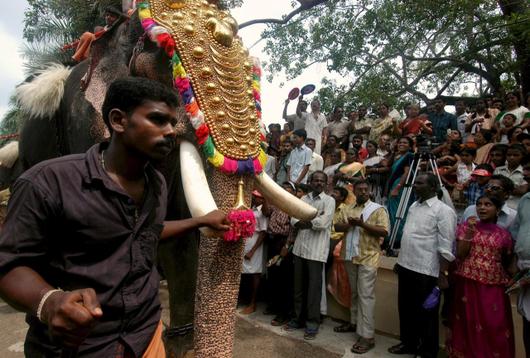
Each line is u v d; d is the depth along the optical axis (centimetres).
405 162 516
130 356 125
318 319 414
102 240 120
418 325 368
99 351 120
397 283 422
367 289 390
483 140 553
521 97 729
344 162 590
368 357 371
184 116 184
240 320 463
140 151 123
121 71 226
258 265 486
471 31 889
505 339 312
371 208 409
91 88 232
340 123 736
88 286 119
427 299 344
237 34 210
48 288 102
